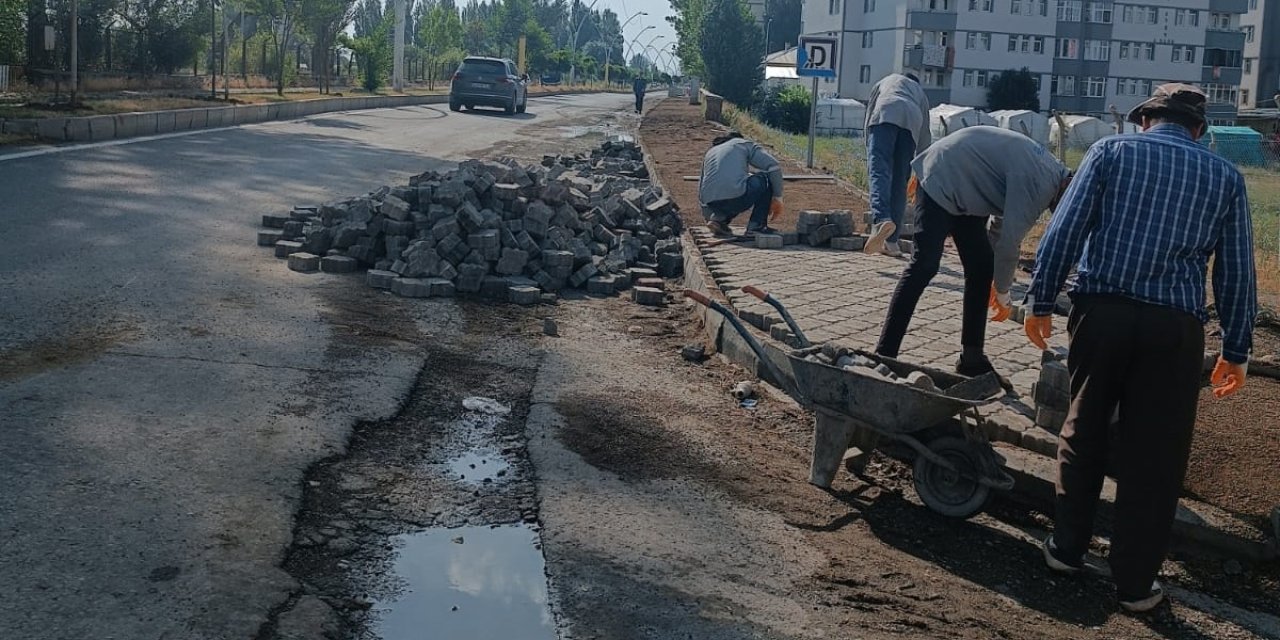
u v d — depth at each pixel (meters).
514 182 10.04
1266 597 4.67
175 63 30.59
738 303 8.13
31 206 10.22
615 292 9.46
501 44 84.88
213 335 6.64
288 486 4.56
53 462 4.47
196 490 4.38
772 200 11.43
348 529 4.31
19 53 24.44
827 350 5.52
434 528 4.44
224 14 25.92
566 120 32.50
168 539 3.93
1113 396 4.50
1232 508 4.93
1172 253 4.30
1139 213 4.32
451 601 3.84
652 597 3.98
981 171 5.81
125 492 4.27
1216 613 4.52
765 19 103.81
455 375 6.56
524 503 4.76
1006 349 7.25
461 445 5.43
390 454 5.18
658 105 45.38
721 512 4.90
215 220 10.58
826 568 4.46
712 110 32.62
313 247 9.16
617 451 5.52
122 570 3.66
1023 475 5.31
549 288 9.09
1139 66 72.12
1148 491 4.34
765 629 3.84
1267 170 35.97
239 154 16.30
